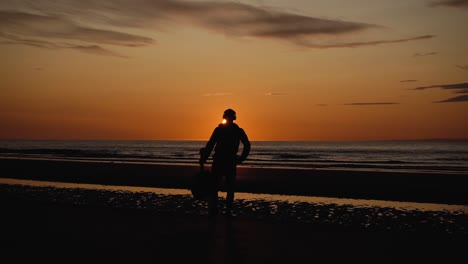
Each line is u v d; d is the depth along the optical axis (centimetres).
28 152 5128
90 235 526
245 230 564
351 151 6888
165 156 4250
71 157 3775
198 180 692
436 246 480
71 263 396
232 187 684
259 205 973
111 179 1583
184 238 512
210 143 694
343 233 548
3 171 1920
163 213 703
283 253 443
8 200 897
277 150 7406
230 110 705
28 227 575
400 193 1245
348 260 418
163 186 1370
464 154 5750
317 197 1146
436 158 4588
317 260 417
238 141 697
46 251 442
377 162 3509
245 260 414
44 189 1258
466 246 482
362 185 1429
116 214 685
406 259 424
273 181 1548
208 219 652
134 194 1149
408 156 5072
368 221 776
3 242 485
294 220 783
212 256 427
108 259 411
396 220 788
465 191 1291
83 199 1046
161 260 410
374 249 464
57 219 636
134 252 441
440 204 1029
